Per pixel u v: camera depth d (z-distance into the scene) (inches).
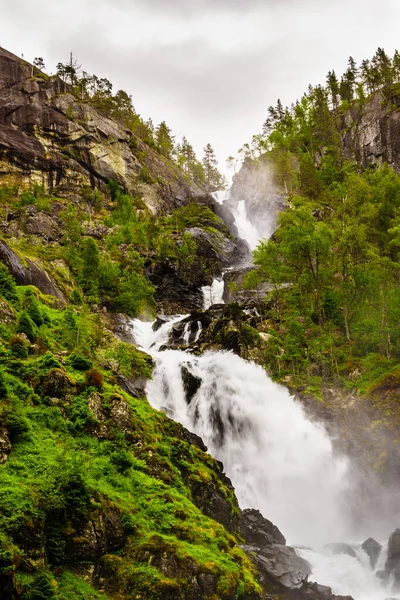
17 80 5516.7
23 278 2206.0
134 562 1050.1
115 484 1198.3
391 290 2406.5
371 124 5492.1
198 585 1045.2
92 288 3179.1
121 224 4658.0
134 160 5753.0
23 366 1363.2
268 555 1302.9
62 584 946.7
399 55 6387.8
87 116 5561.0
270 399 2191.2
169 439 1446.9
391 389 2049.7
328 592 1217.4
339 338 2529.5
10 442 1122.7
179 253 4067.4
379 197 3157.0
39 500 1000.9
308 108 6284.5
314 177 5059.1
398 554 1412.4
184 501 1259.8
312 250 2583.7
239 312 2677.2
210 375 2215.8
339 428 2073.1
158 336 2930.6
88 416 1300.4
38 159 5182.1
